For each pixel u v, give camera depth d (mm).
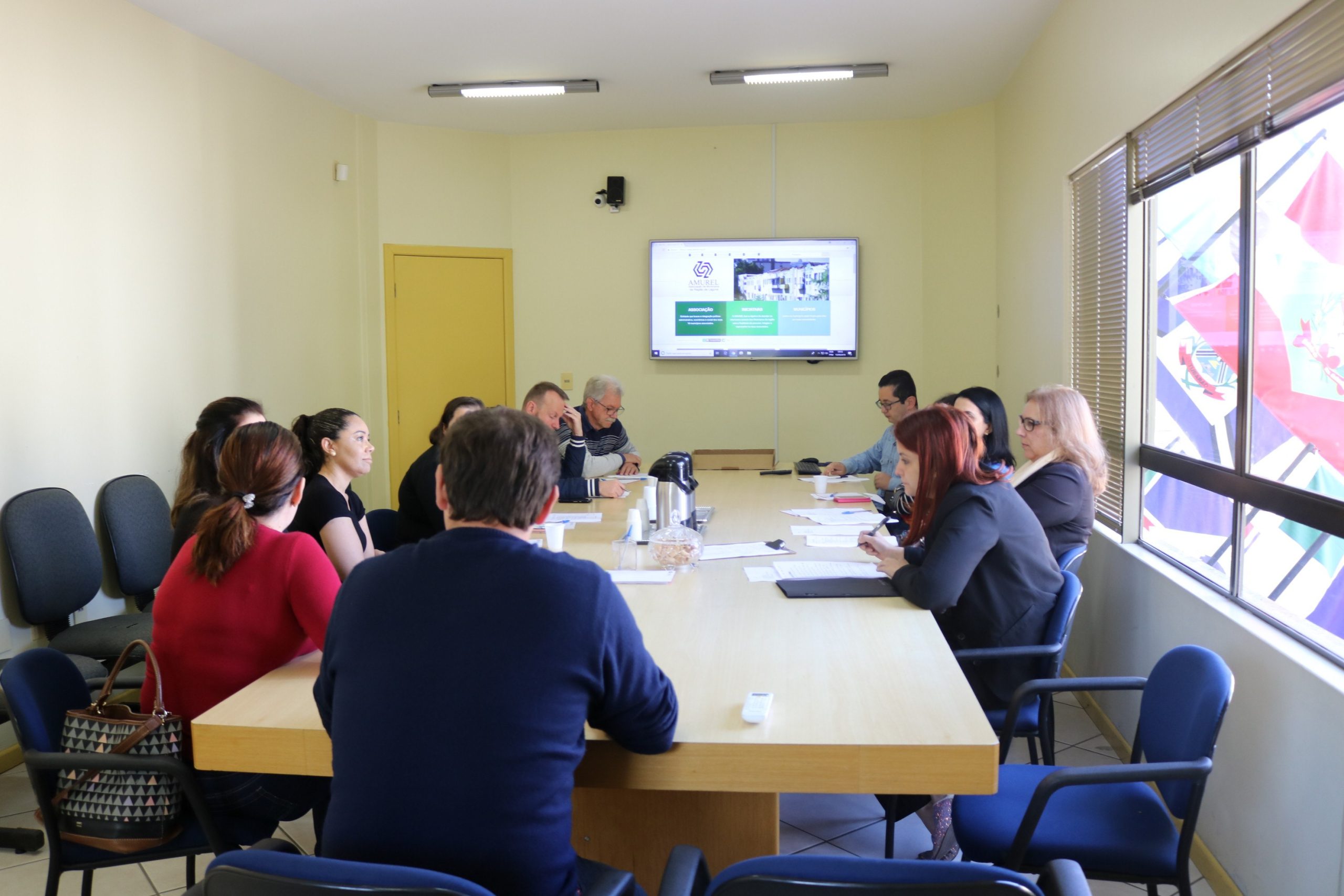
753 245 6324
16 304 3488
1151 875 1776
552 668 1270
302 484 2098
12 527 3352
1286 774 2074
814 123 6297
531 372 6590
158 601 2008
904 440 2494
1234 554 2568
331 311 5742
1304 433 2174
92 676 3014
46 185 3625
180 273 4398
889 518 3818
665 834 2000
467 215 6391
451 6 4195
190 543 2020
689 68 5117
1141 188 3281
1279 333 2318
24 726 1850
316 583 1929
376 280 6164
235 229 4816
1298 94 2141
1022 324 5105
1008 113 5398
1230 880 2359
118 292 4008
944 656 1900
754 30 4539
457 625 1272
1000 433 3328
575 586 1313
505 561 1307
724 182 6387
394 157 6168
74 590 3533
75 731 1860
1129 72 3262
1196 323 2941
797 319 6348
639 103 5809
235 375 4824
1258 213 2455
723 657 1901
